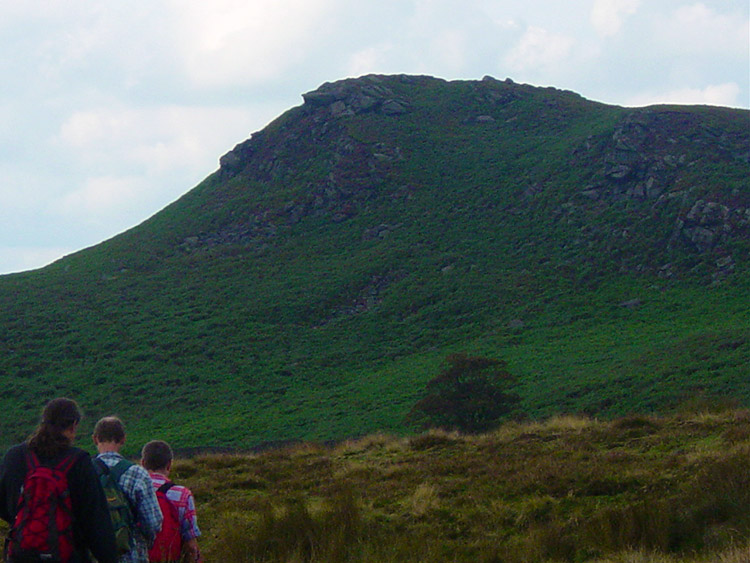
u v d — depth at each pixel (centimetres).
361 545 1021
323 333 7744
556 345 6225
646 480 1150
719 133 10019
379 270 8944
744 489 970
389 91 13412
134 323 8150
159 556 668
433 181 11062
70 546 535
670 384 4341
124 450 4647
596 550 927
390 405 5125
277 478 1602
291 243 10250
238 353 7250
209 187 12825
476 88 13862
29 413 5856
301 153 12281
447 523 1125
